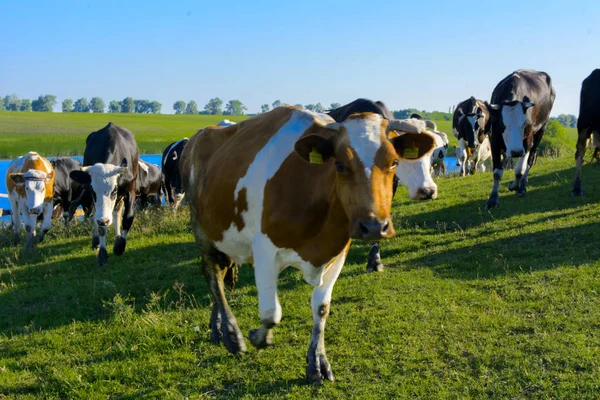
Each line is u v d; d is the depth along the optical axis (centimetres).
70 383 573
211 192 587
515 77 1277
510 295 696
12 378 600
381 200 438
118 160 1133
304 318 689
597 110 1128
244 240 557
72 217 1523
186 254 1072
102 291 886
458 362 545
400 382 521
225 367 584
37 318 798
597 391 472
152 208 1653
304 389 526
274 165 515
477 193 1338
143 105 19775
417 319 649
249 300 773
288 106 589
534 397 477
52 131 7906
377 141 450
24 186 1276
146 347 644
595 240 866
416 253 937
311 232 497
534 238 925
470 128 1719
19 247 1303
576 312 620
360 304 717
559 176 1444
